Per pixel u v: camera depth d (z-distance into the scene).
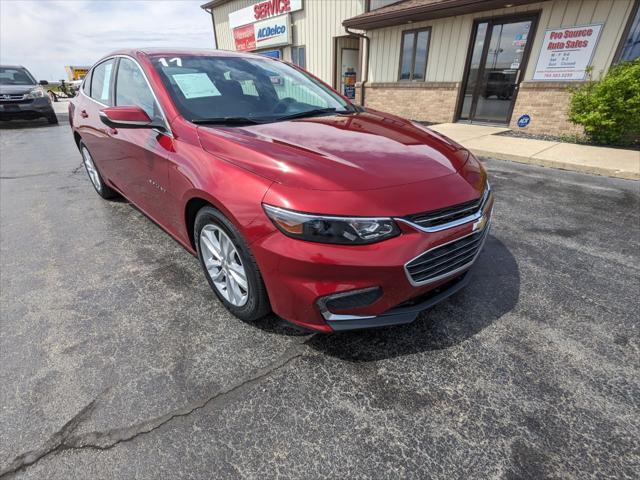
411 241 1.60
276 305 1.77
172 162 2.16
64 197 4.32
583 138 6.65
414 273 1.66
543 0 6.68
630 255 2.88
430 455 1.42
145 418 1.56
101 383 1.73
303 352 1.92
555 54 6.86
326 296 1.60
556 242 3.09
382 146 2.04
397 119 2.78
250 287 1.87
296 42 13.26
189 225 2.29
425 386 1.72
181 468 1.37
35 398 1.65
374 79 10.34
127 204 4.05
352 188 1.62
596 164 5.10
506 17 7.37
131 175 2.87
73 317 2.19
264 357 1.89
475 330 2.07
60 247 3.06
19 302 2.33
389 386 1.72
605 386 1.71
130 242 3.14
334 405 1.63
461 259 1.89
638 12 5.88
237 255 1.93
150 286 2.50
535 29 7.00
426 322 2.14
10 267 2.75
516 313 2.21
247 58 3.04
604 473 1.36
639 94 5.53
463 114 8.80
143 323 2.14
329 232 1.54
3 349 1.93
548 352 1.92
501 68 7.76
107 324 2.13
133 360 1.87
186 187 2.05
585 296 2.37
